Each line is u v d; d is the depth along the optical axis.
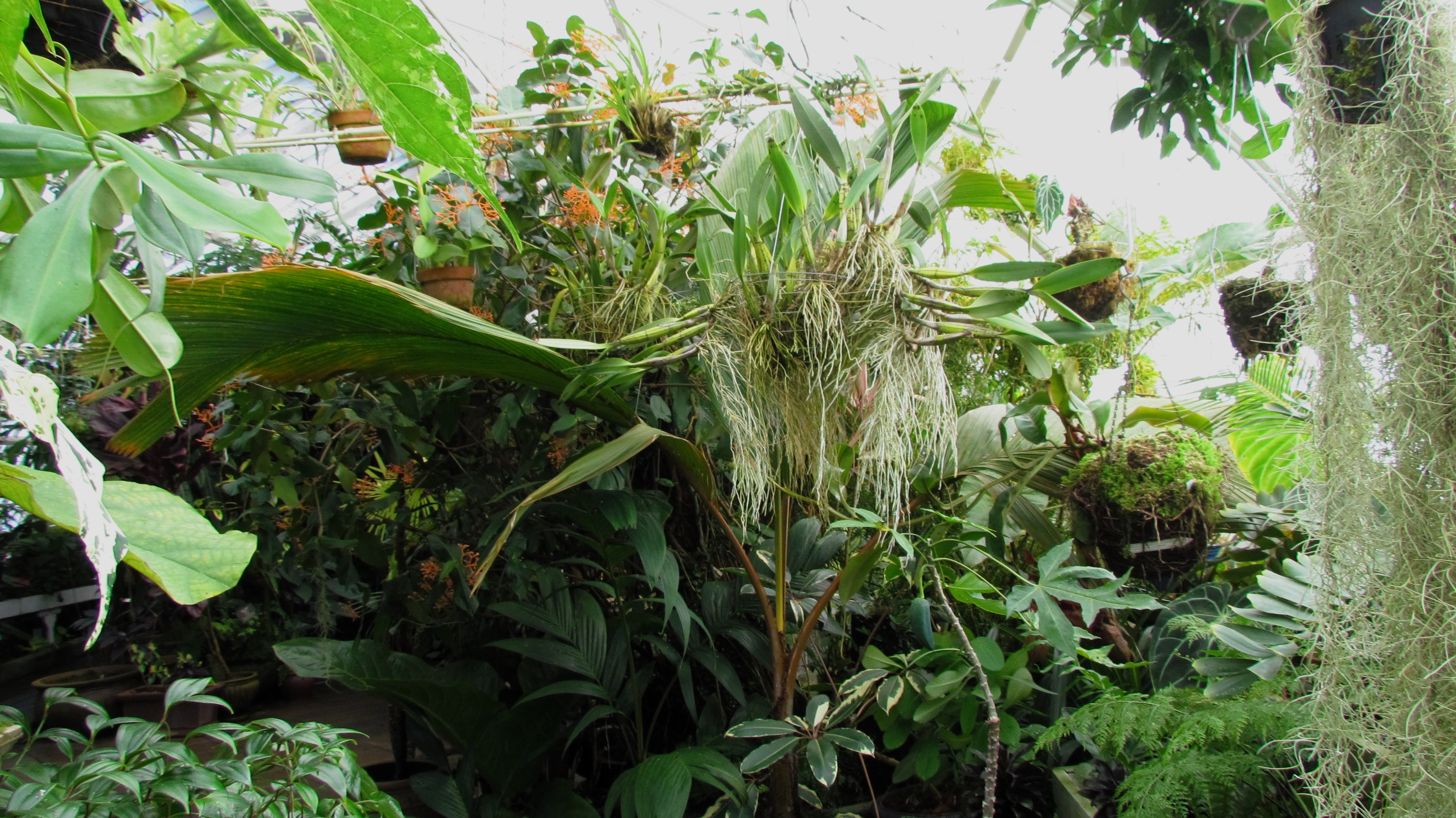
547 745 2.22
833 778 1.67
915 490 2.25
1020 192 2.23
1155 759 1.74
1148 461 1.96
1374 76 1.12
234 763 1.26
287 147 1.94
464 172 0.56
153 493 0.82
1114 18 1.74
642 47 2.26
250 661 3.56
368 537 2.44
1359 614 1.20
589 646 2.18
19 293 0.64
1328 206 1.20
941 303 1.53
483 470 2.43
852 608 2.41
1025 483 2.32
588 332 2.12
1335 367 1.21
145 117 0.94
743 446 1.66
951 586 1.97
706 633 2.24
